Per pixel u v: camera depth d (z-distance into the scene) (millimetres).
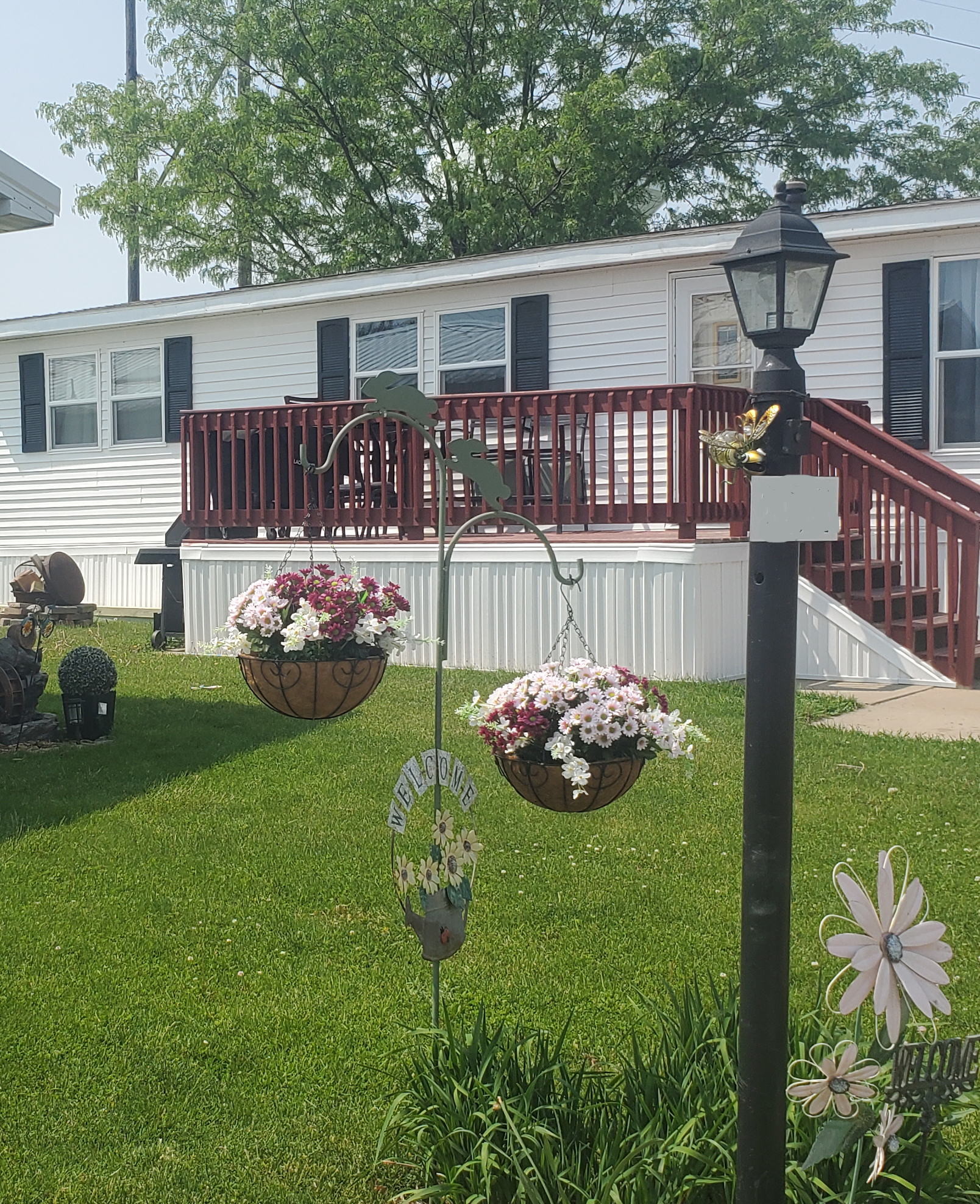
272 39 20906
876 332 10047
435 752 3152
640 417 11031
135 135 22312
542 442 11359
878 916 2484
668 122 21141
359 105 20984
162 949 4285
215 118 21859
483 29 21312
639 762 3561
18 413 15195
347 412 9992
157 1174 2990
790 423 2436
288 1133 3154
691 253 10570
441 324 12062
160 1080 3412
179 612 11211
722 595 8812
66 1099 3314
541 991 3922
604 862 5117
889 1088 2463
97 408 14539
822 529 2375
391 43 21344
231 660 9992
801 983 3918
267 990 3969
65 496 14914
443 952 3111
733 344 10688
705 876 4938
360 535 11008
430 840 5414
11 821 5691
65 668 7324
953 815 5637
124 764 6734
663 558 8633
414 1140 2918
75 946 4301
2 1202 2879
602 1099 2854
